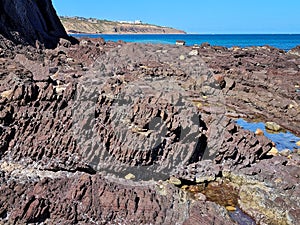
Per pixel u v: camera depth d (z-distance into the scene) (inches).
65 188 489.4
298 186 559.2
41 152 591.2
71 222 442.9
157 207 468.8
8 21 1467.8
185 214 468.1
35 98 678.5
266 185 573.0
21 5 1622.8
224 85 1194.6
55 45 1809.8
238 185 595.5
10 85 805.9
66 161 581.9
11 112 639.1
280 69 1461.6
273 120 992.2
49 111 653.3
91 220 451.2
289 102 1045.8
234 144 647.8
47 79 940.6
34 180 529.0
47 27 2071.9
